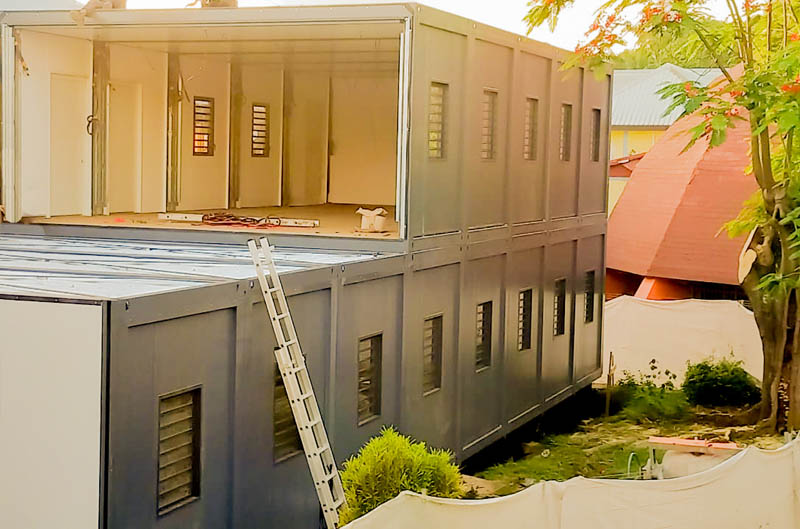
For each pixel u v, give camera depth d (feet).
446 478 31.45
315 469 31.71
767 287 55.06
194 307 29.66
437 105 45.85
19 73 49.16
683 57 54.75
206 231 46.44
